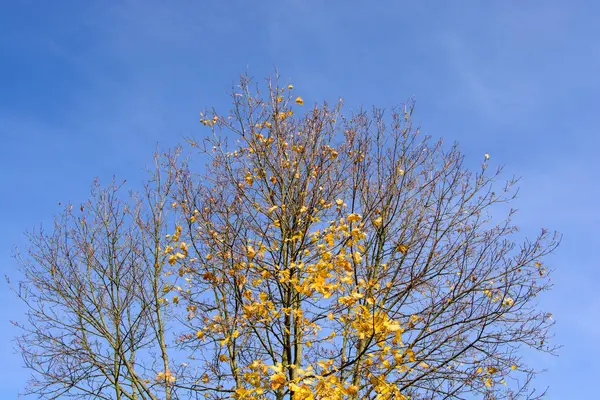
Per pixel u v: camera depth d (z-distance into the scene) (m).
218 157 7.34
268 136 7.64
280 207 7.16
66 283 7.35
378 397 5.38
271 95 7.84
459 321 6.11
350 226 6.02
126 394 6.75
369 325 5.11
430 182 7.43
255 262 6.27
